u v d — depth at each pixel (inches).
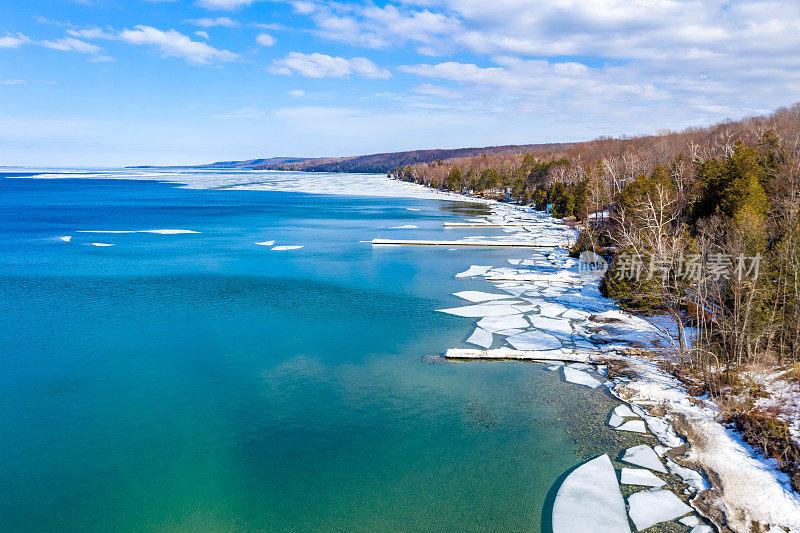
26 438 690.8
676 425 713.6
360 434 704.4
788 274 906.1
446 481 603.2
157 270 1723.7
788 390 761.0
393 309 1275.8
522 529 525.0
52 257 1942.7
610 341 1049.5
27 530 520.7
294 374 896.9
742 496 561.9
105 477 608.7
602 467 623.5
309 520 537.3
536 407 778.2
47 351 991.0
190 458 648.4
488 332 1108.5
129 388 840.3
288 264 1830.7
